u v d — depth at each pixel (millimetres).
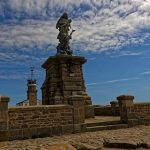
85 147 9484
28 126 12922
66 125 13891
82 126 14320
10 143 11562
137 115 16375
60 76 19125
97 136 12344
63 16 21016
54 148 8953
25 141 12008
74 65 19469
